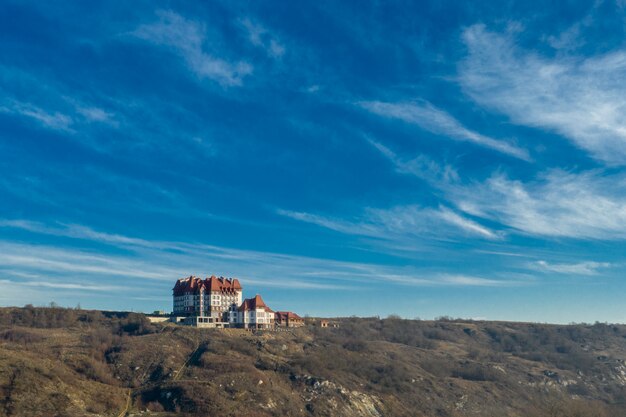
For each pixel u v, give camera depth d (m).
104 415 181.88
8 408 167.25
